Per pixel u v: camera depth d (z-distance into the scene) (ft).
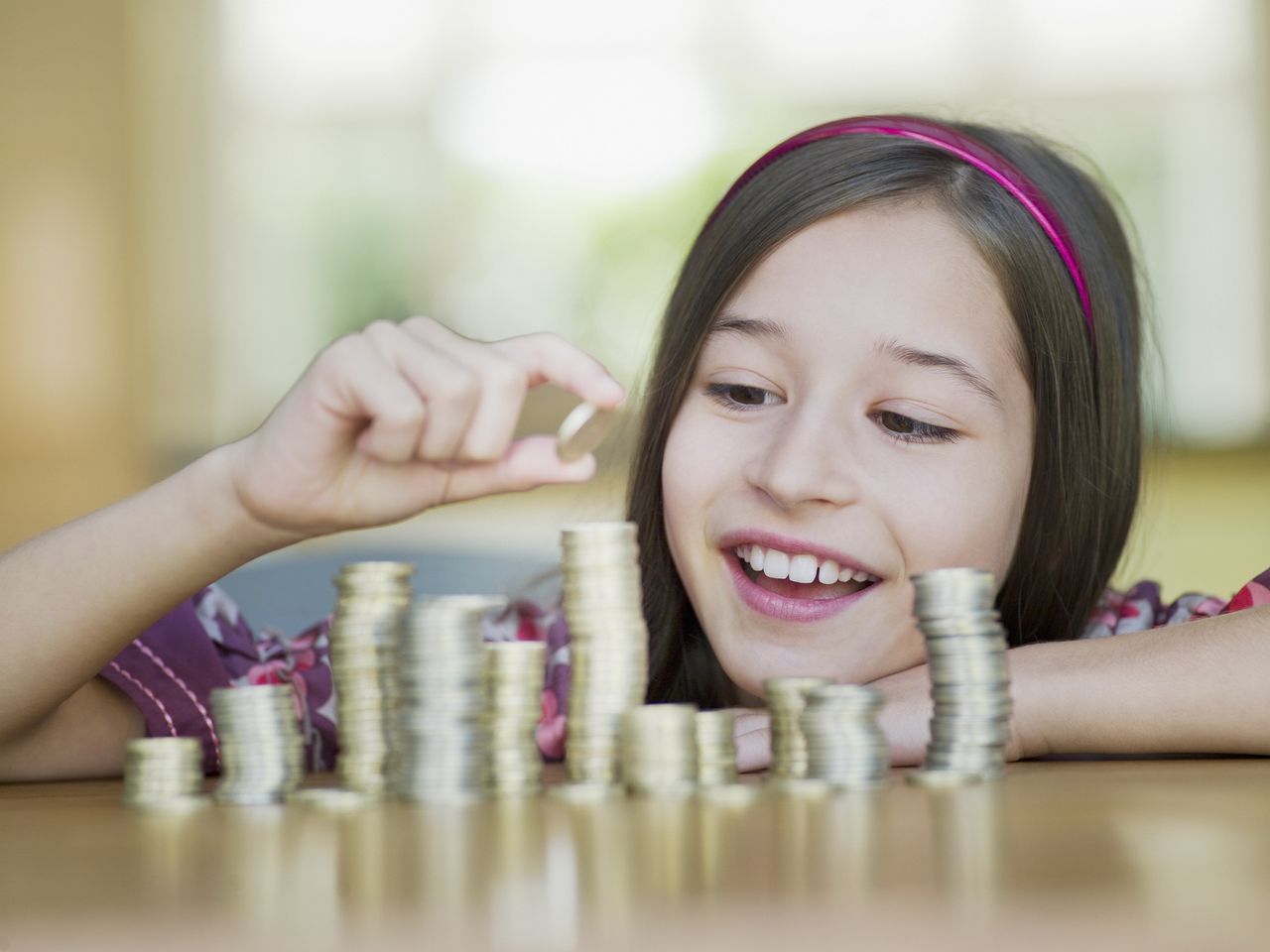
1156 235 30.83
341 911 1.70
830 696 3.05
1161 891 1.74
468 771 2.89
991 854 2.05
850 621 4.77
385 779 3.10
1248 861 1.97
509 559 11.92
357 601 3.13
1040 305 5.06
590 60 32.27
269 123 32.09
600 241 32.53
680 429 4.99
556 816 2.59
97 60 31.17
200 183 31.78
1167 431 8.83
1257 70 30.53
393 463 3.26
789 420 4.74
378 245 32.45
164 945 1.55
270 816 2.74
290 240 32.24
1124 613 5.99
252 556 3.67
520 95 32.30
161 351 31.60
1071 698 3.94
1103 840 2.19
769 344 4.81
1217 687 3.87
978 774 3.17
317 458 3.30
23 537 27.30
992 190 5.05
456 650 2.89
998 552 4.98
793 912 1.63
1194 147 30.76
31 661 3.78
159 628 4.61
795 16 31.96
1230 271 30.66
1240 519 21.66
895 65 31.94
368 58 32.22
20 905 1.80
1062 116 31.24
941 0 31.50
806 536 4.65
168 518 3.65
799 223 4.91
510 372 3.13
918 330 4.71
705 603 4.97
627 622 3.16
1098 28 31.04
